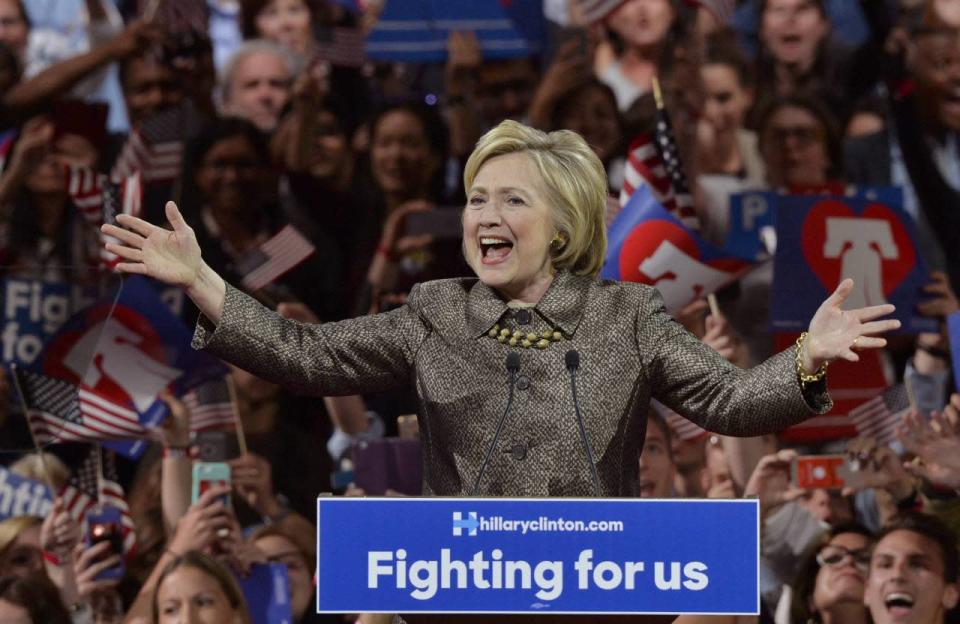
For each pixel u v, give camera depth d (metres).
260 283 17.39
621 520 6.33
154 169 19.41
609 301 7.41
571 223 7.47
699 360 7.24
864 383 16.28
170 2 20.89
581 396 7.12
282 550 16.38
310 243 18.89
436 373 7.32
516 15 21.27
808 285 16.14
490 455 7.08
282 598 15.95
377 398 17.38
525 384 7.14
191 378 15.98
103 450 16.53
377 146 20.12
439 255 18.70
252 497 16.66
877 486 15.84
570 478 7.02
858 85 20.92
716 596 6.30
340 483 16.97
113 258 15.93
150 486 16.47
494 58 21.08
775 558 15.77
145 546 16.22
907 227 16.58
